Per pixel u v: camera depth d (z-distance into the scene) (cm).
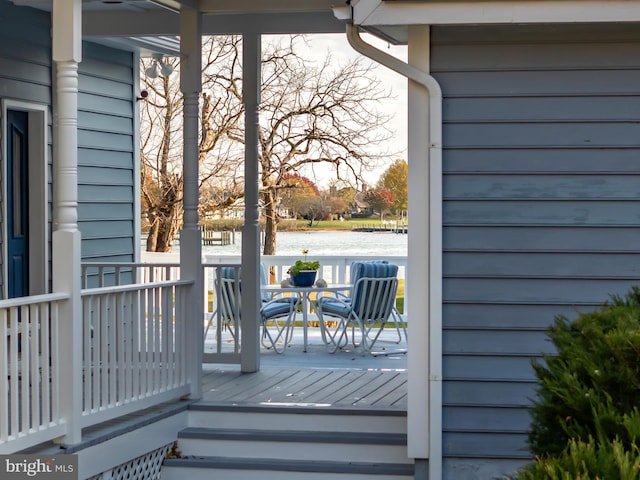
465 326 571
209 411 675
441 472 569
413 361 576
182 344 688
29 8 816
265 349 1012
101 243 951
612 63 560
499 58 566
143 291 632
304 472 626
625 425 301
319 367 873
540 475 289
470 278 571
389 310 969
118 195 980
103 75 954
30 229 834
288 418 667
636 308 388
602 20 527
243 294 831
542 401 373
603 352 350
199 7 696
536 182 566
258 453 650
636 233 562
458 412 572
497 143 567
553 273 566
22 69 807
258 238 835
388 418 653
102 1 771
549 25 561
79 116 914
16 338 493
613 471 276
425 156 573
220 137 1772
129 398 609
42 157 835
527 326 568
